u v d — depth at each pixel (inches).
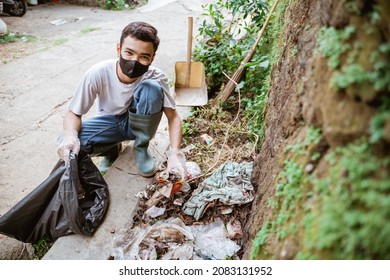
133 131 84.8
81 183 79.0
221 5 136.1
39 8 271.7
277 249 43.4
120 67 77.0
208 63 131.4
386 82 31.6
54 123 126.6
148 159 88.9
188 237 70.2
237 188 77.7
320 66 40.6
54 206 73.5
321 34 43.7
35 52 181.3
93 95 79.7
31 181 103.1
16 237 77.4
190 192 80.4
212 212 75.5
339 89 35.7
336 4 39.4
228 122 108.4
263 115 94.4
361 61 34.0
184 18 232.8
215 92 129.5
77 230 72.0
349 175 32.5
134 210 78.9
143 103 80.5
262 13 123.1
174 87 122.6
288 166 46.0
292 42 69.4
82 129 84.8
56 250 70.7
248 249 60.8
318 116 40.3
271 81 90.4
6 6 238.5
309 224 36.0
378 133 31.0
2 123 124.7
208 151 96.0
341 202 32.3
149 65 77.4
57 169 75.0
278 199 48.3
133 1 284.4
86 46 189.5
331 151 37.4
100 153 92.5
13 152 113.0
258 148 94.0
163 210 77.0
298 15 67.7
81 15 257.3
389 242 28.6
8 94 141.1
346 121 34.2
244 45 128.9
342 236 31.5
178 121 86.9
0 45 189.8
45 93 143.3
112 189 84.0
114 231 74.7
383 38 33.5
